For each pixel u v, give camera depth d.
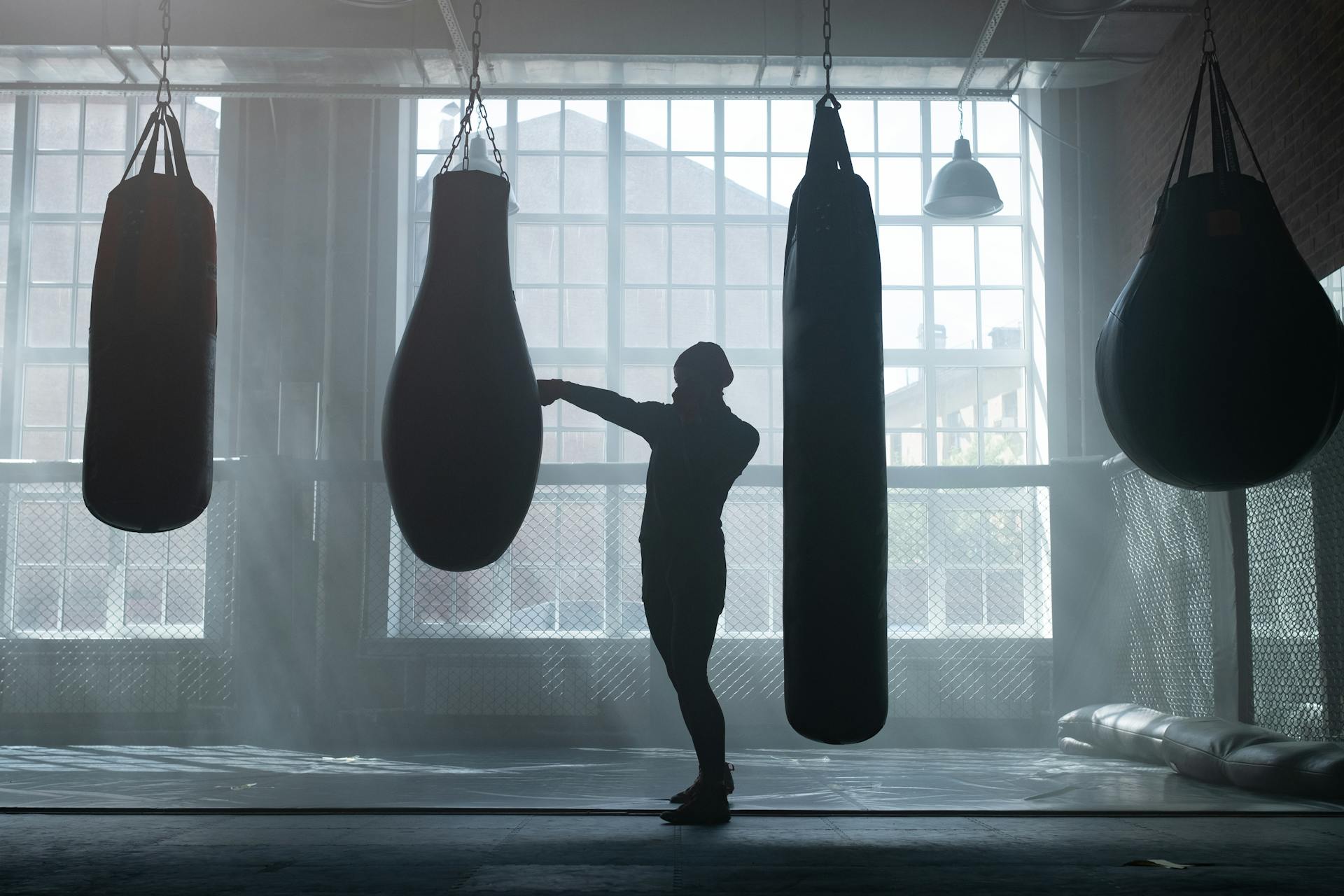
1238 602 5.26
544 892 1.93
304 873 2.15
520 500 2.65
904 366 8.39
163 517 2.91
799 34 6.64
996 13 5.94
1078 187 8.21
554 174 8.54
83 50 6.56
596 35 6.64
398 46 6.59
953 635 7.82
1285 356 2.68
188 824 2.97
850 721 2.33
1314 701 5.23
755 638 7.60
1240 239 2.78
